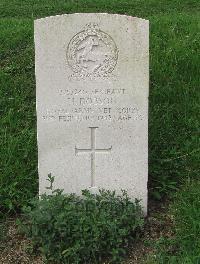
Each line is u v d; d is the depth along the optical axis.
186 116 2.39
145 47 1.77
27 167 2.14
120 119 1.85
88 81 1.81
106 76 1.80
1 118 2.39
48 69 1.79
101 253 1.76
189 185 2.04
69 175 1.91
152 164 2.14
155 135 2.29
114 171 1.91
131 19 1.74
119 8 4.26
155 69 2.65
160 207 2.02
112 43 1.77
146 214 1.95
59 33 1.76
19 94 2.54
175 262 1.70
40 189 1.93
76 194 1.94
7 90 2.55
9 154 2.17
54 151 1.88
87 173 1.91
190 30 3.08
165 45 2.89
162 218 1.95
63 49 1.77
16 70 2.69
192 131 2.32
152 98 2.49
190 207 1.89
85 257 1.74
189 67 2.67
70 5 4.30
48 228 1.76
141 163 1.90
